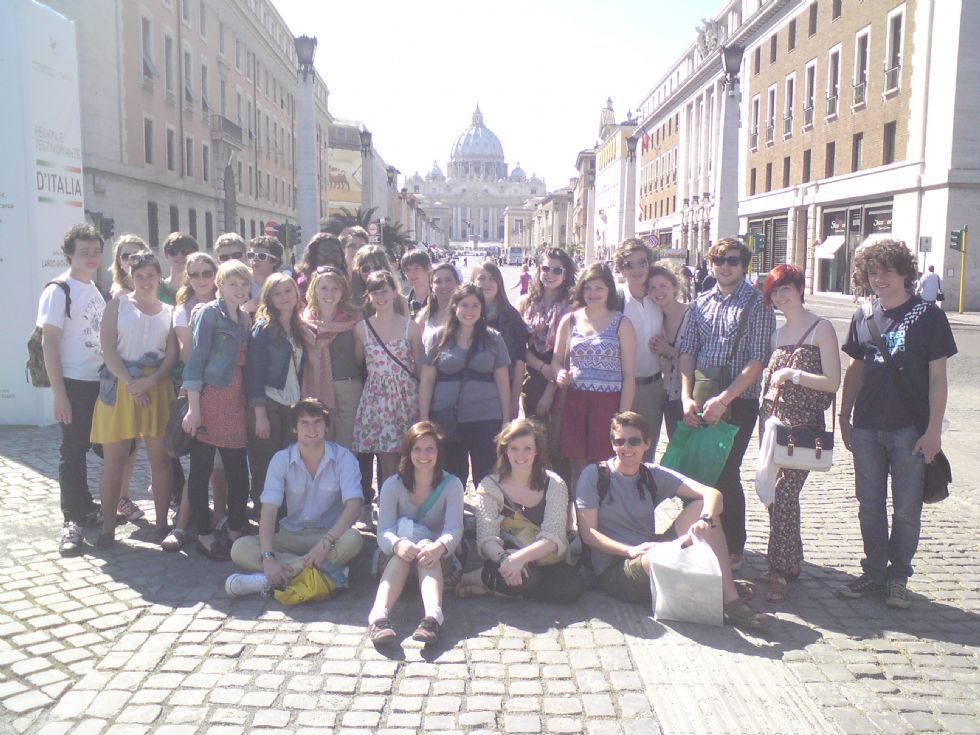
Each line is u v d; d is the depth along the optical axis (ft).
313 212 89.56
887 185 107.55
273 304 18.88
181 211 124.47
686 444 17.70
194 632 14.56
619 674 13.24
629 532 17.12
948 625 15.29
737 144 75.77
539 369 20.92
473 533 20.35
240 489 18.99
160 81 114.62
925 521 21.53
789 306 16.69
